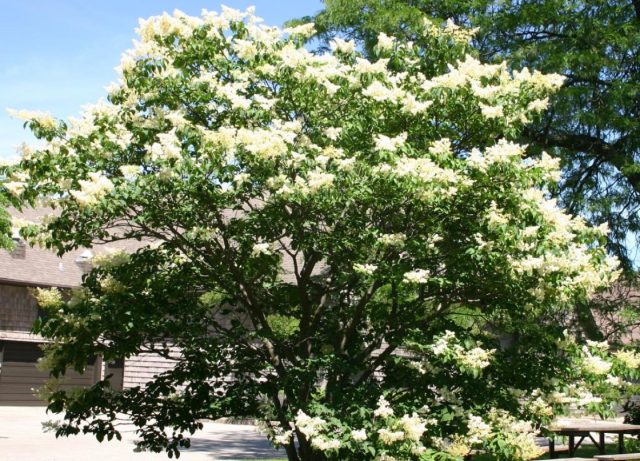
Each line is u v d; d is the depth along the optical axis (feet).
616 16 46.32
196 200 18.34
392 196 18.37
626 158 42.32
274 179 17.74
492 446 18.10
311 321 22.91
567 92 41.63
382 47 23.12
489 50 46.96
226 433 57.82
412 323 20.35
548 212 17.92
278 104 20.89
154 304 20.40
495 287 18.98
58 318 19.42
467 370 17.53
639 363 19.93
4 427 54.03
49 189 18.29
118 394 21.02
